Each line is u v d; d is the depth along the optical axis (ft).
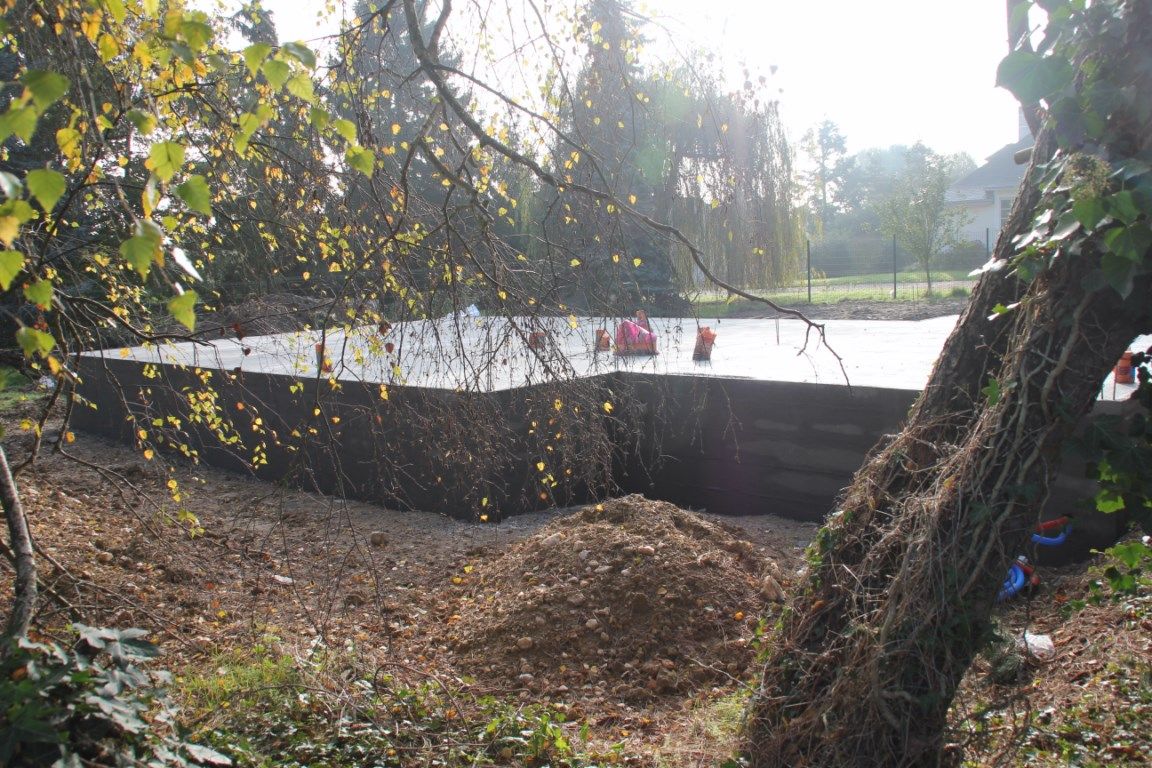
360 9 18.40
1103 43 8.52
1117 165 8.34
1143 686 14.03
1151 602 16.80
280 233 18.48
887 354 34.94
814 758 10.06
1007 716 12.75
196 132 17.43
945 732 9.98
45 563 20.70
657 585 18.98
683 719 15.71
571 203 15.31
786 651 11.03
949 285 96.78
